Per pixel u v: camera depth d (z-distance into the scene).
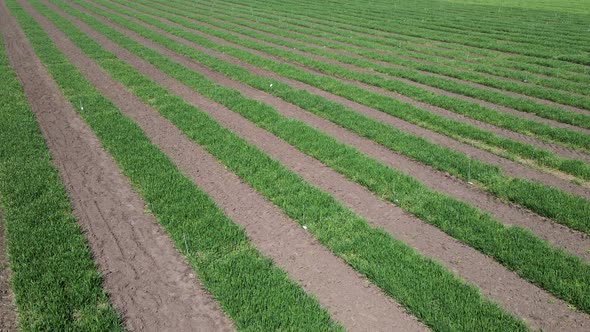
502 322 6.37
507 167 11.55
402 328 6.41
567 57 23.81
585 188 10.49
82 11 39.09
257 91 17.70
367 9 42.41
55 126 13.72
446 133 13.67
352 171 10.98
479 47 27.09
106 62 21.33
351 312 6.69
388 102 16.20
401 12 40.62
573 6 45.66
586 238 8.50
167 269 7.57
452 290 6.98
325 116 14.88
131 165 11.05
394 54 24.78
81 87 17.38
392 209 9.48
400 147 12.41
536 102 16.56
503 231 8.53
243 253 7.86
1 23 32.50
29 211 8.97
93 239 8.34
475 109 15.61
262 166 11.16
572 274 7.36
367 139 13.24
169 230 8.51
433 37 29.20
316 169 11.28
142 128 13.72
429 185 10.58
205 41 26.78
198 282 7.29
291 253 8.01
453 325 6.31
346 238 8.34
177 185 10.12
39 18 34.94
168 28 30.94
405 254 7.85
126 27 31.67
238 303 6.72
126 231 8.58
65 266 7.45
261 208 9.45
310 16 38.03
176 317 6.58
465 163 11.42
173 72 19.77
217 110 15.41
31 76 19.16
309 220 8.90
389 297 7.00
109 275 7.42
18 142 12.26
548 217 9.23
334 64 21.95
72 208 9.31
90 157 11.69
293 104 16.22
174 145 12.55
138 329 6.37
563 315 6.64
